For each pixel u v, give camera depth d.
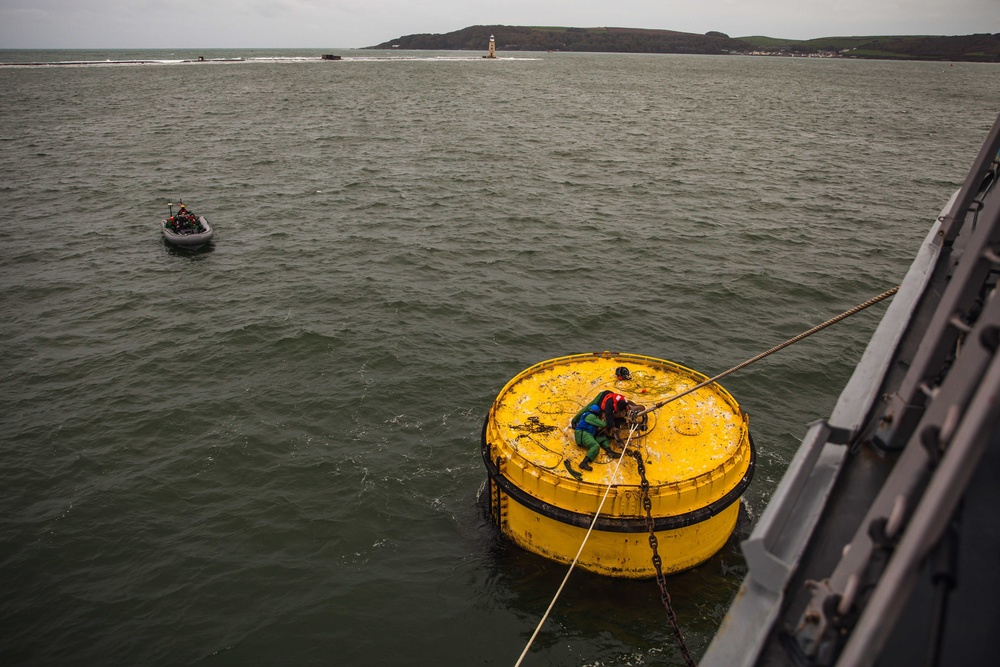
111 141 60.62
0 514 13.52
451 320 22.20
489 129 69.19
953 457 2.00
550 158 51.84
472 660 10.34
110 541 12.85
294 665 10.36
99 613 11.33
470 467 14.84
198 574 12.09
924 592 2.85
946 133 71.69
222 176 45.16
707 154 54.59
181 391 18.05
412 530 13.03
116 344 20.83
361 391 17.89
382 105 94.62
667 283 25.36
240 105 93.94
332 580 11.90
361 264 27.59
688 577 10.97
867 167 49.72
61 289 25.36
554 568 11.08
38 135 64.25
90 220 34.66
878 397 4.13
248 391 17.95
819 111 95.31
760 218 34.50
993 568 2.84
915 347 4.59
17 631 11.01
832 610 2.76
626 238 30.83
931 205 37.97
